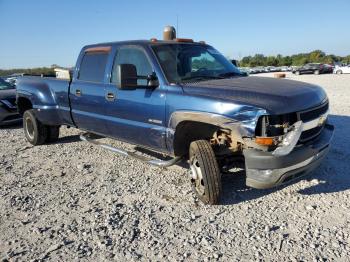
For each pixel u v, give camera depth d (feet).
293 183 15.88
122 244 11.56
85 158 21.48
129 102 16.92
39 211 14.23
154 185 16.56
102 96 18.67
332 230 11.85
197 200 14.66
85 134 23.52
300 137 12.97
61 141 26.40
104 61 19.02
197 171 14.26
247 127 12.35
